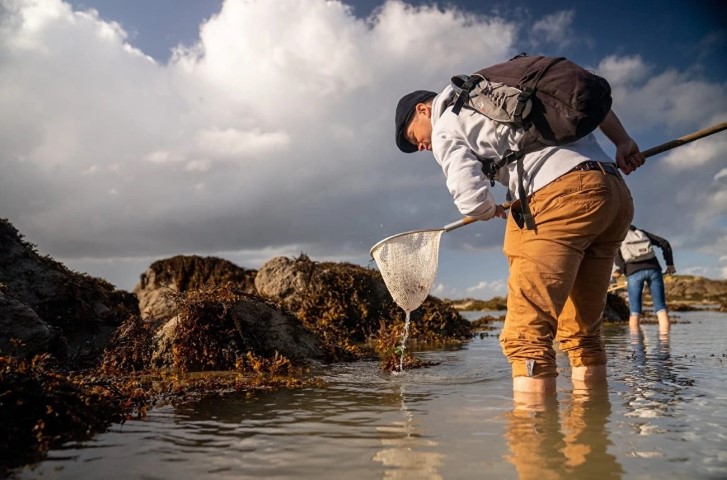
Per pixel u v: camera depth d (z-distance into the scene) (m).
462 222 4.61
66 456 2.55
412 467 2.33
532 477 2.18
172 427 3.07
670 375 4.66
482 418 3.17
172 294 6.30
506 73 3.90
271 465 2.39
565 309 4.40
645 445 2.57
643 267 11.17
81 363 5.85
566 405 3.46
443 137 4.08
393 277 4.99
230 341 5.90
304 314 10.16
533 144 3.86
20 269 7.01
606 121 4.24
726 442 2.60
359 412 3.42
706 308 22.64
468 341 9.22
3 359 3.21
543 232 3.85
